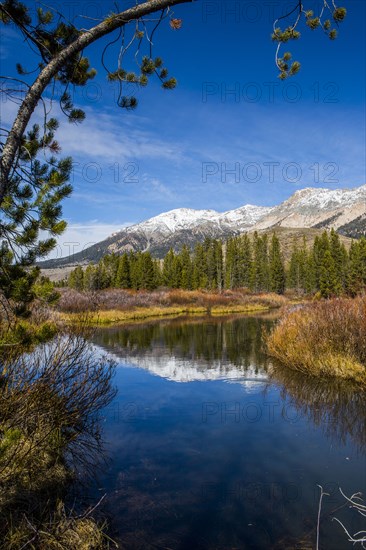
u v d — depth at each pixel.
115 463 6.12
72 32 3.61
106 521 4.50
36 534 3.56
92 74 4.21
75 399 6.91
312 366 11.54
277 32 4.02
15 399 5.20
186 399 9.71
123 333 22.78
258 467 6.00
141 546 4.03
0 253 3.76
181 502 4.97
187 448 6.72
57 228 3.83
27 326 3.95
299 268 76.75
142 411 8.79
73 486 5.36
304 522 4.49
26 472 4.97
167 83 4.25
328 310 13.16
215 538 4.16
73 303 22.23
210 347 17.72
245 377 11.89
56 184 3.86
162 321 30.70
